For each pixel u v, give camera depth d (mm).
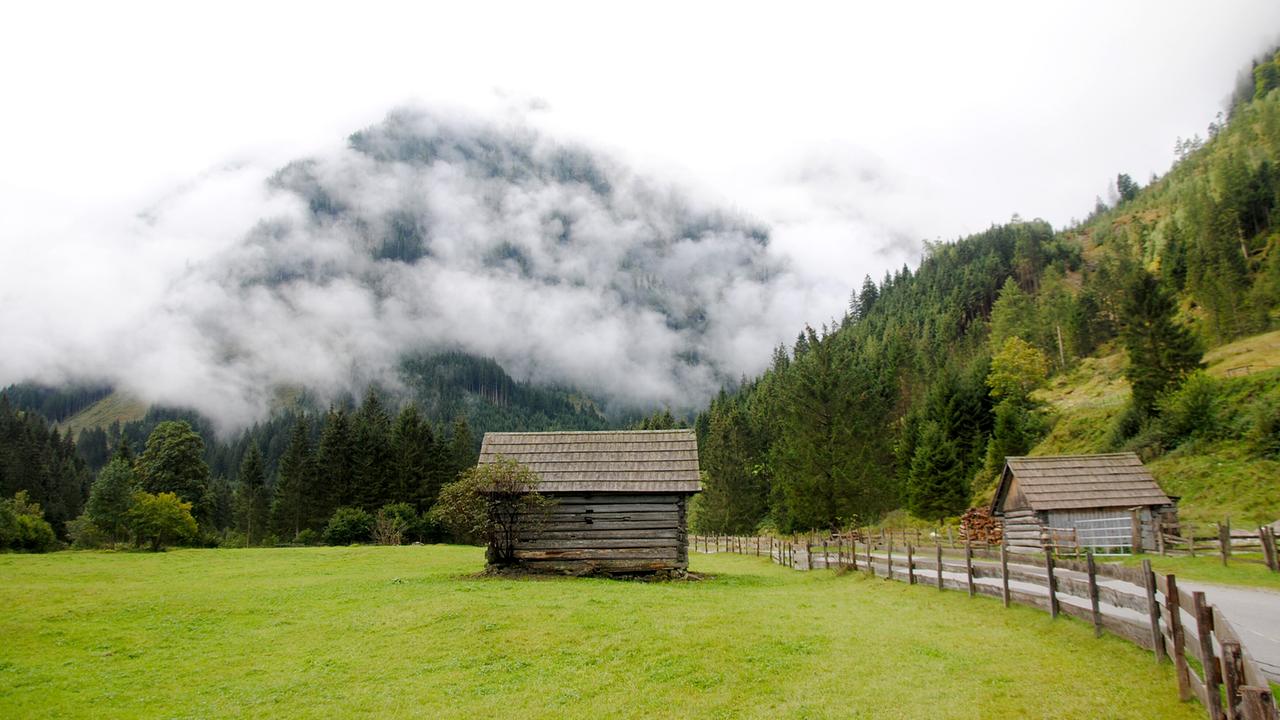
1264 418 48344
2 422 108875
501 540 30844
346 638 18031
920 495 68125
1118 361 99812
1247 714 7125
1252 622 16062
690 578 30047
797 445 66062
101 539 56656
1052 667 12516
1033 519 40375
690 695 12836
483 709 12617
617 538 30594
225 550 52469
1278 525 36438
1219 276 97062
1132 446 59188
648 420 134125
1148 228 181000
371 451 86438
